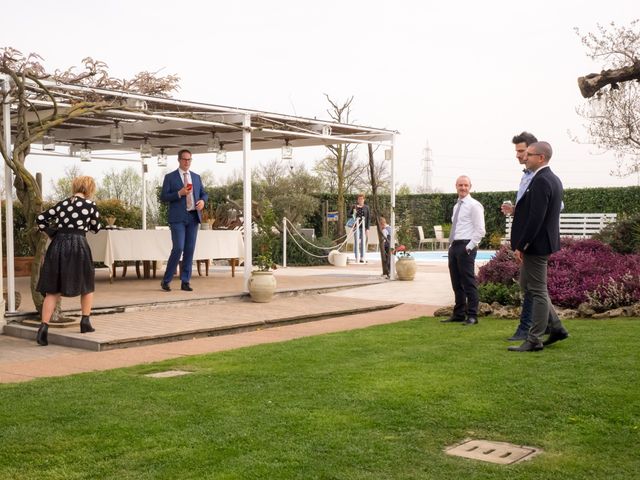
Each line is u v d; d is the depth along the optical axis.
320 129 12.14
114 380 5.36
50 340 7.57
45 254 7.60
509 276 10.07
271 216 11.04
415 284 12.70
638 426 3.89
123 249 12.02
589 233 13.55
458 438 3.80
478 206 7.99
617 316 8.21
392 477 3.23
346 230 22.31
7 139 8.14
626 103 14.22
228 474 3.28
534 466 3.34
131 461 3.48
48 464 3.46
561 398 4.45
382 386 4.90
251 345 7.15
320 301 10.63
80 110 8.44
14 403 4.61
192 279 13.41
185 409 4.42
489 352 6.12
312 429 3.95
